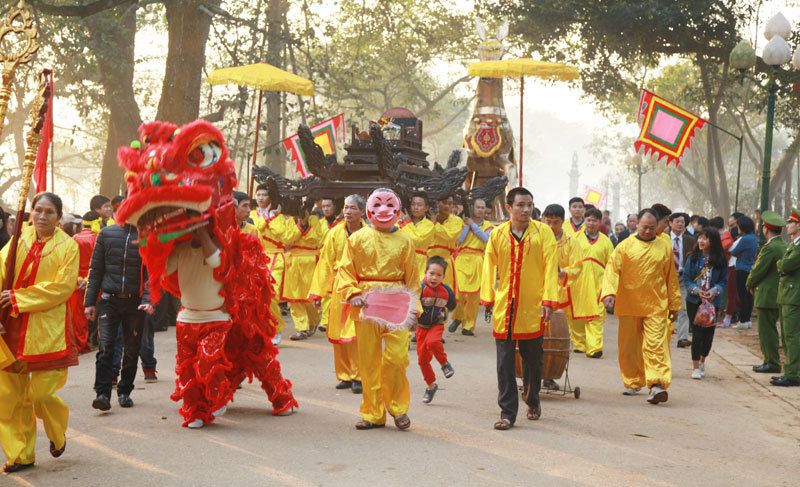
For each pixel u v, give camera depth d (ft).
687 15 98.89
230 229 21.91
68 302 18.43
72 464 18.22
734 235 53.93
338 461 18.63
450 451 19.67
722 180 137.39
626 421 23.65
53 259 17.97
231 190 21.21
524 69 43.16
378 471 17.83
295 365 32.17
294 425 22.39
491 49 64.90
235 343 23.61
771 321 32.99
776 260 32.58
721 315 53.42
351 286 21.71
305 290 39.17
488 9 109.40
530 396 23.27
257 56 87.81
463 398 26.45
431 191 38.86
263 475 17.44
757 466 19.16
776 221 32.94
